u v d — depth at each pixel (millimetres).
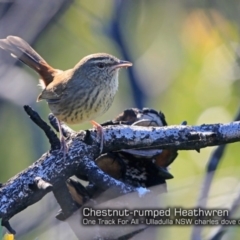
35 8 12727
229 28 13438
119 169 8086
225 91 15945
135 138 7910
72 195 7680
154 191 7930
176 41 16625
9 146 15195
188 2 15359
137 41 16734
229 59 14570
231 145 14023
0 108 14734
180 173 14570
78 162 7480
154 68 17094
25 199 7074
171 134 7902
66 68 16453
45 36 15984
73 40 16172
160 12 16078
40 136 14711
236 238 10586
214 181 10422
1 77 12766
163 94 16938
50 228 8719
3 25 12523
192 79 16734
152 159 8094
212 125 7895
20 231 9312
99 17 14969
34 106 14750
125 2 15234
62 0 12898
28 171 7375
